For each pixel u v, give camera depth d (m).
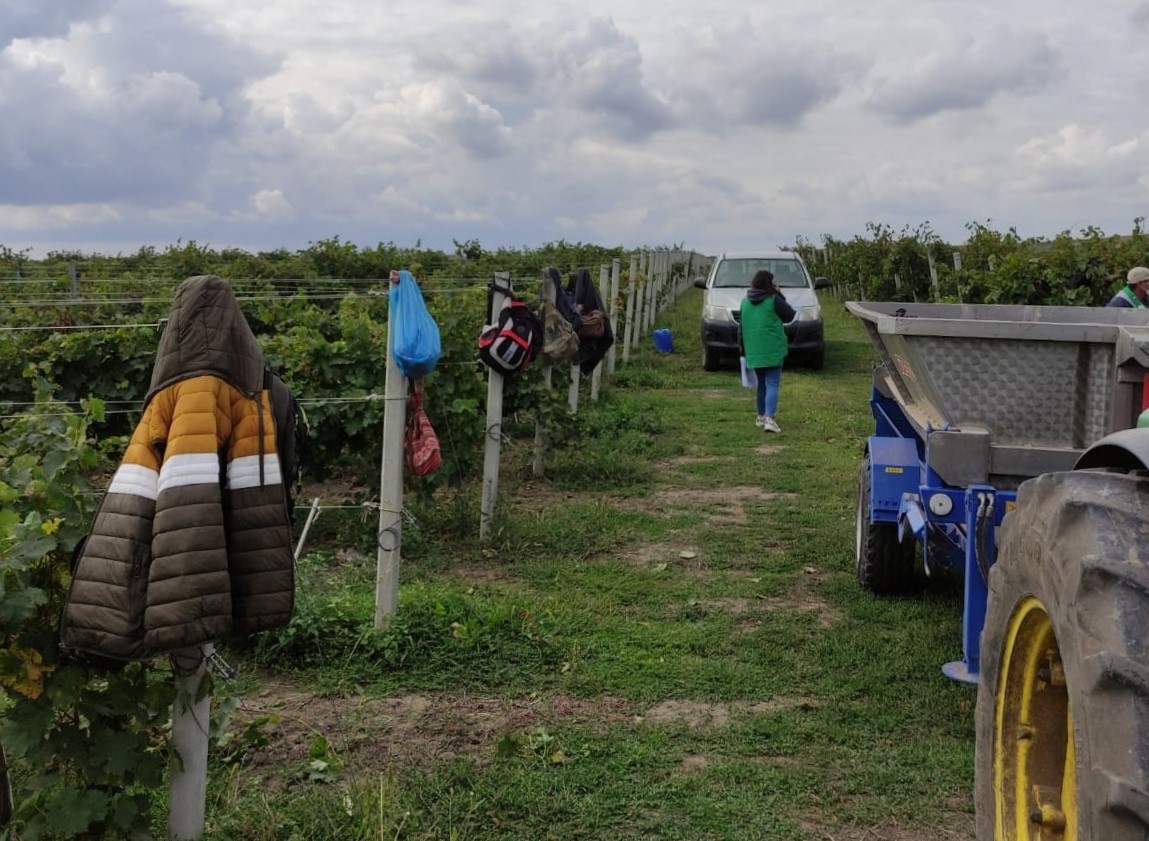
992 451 4.62
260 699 5.00
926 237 26.75
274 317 11.02
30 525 3.04
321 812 3.82
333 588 6.46
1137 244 15.66
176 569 3.10
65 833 3.17
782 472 10.27
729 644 5.69
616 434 11.98
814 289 19.20
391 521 5.64
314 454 8.14
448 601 5.88
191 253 22.94
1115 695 2.25
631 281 19.50
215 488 3.20
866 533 6.41
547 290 9.68
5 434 3.94
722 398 15.41
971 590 4.35
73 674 3.19
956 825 3.89
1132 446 2.67
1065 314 6.62
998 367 4.64
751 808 3.97
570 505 8.84
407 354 5.45
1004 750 3.09
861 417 13.59
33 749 3.21
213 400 3.28
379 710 4.89
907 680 5.19
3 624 3.10
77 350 8.77
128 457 3.24
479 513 8.11
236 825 3.71
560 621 5.93
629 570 7.05
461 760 4.29
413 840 3.69
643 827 3.86
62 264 24.41
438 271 23.56
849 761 4.37
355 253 22.86
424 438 5.71
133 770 3.28
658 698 5.00
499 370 7.70
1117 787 2.14
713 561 7.30
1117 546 2.46
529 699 5.00
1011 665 3.06
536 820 3.89
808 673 5.29
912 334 4.66
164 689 3.31
